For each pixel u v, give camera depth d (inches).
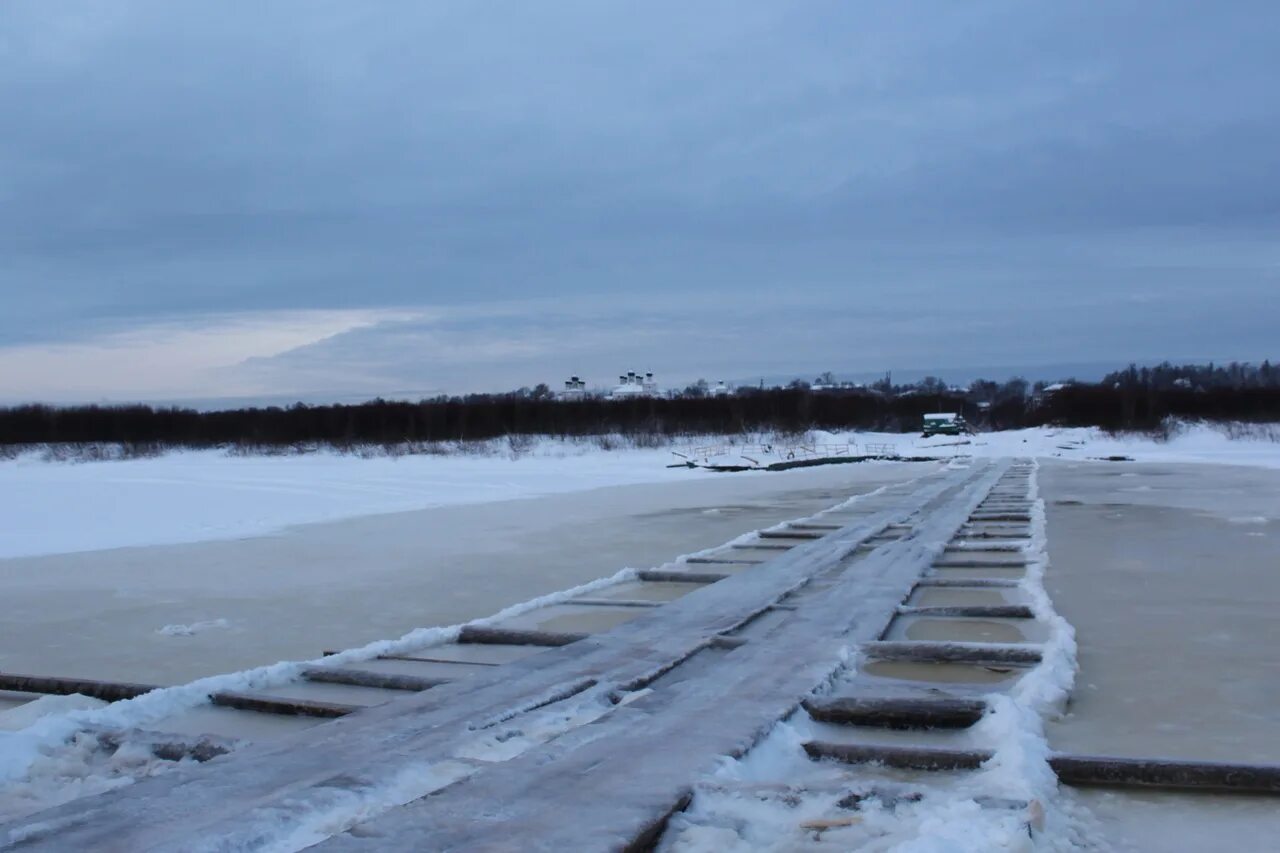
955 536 583.8
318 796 168.7
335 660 286.8
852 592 389.1
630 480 1257.4
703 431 2209.6
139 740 215.5
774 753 199.5
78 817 161.0
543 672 260.5
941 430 2313.0
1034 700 236.5
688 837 155.3
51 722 222.4
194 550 593.9
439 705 229.5
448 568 510.0
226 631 360.5
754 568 450.0
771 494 1002.7
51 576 495.2
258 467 1642.5
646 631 312.5
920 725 225.6
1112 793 185.5
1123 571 454.6
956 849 144.7
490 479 1280.8
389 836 149.4
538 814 158.4
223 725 232.2
